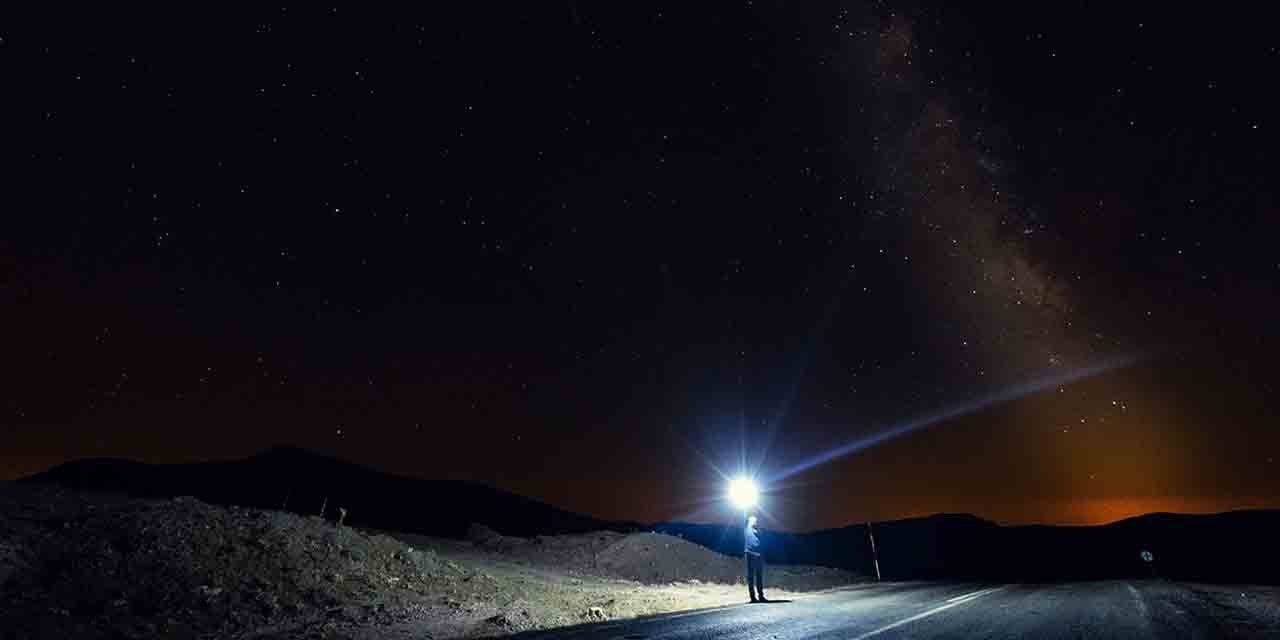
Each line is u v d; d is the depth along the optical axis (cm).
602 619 1157
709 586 2103
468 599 1338
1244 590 1606
